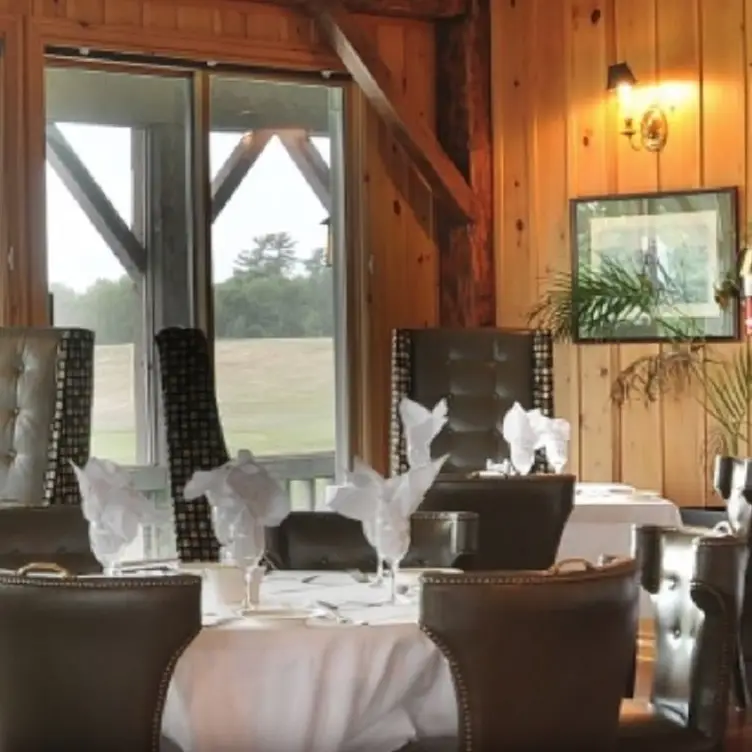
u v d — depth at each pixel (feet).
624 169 22.36
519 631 8.80
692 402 21.68
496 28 23.31
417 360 21.40
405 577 11.85
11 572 9.21
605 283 22.07
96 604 8.79
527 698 8.84
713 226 21.53
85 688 8.85
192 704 9.37
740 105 21.34
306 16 22.61
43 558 12.43
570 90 22.79
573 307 22.34
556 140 22.91
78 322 21.13
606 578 9.07
